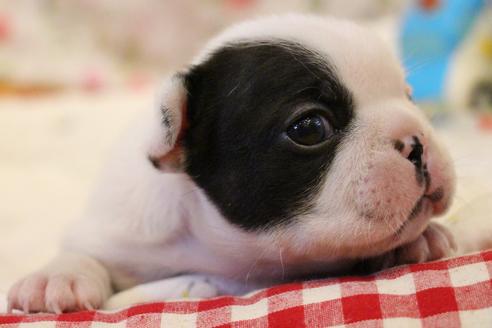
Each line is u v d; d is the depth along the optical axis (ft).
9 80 2.09
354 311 0.72
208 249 0.88
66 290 0.83
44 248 1.21
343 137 0.79
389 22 1.82
